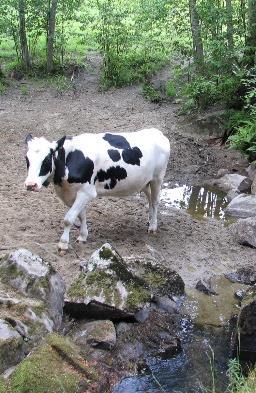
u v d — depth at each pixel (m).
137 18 17.12
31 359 4.96
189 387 5.37
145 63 17.78
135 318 6.07
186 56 15.70
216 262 7.71
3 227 7.88
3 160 10.94
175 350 5.91
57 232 7.93
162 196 10.20
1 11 16.69
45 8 16.80
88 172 7.18
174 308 6.55
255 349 5.90
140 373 5.53
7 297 5.66
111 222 8.53
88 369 5.16
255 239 8.20
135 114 14.72
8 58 18.33
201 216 9.37
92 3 18.67
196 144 12.70
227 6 13.81
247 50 13.43
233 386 5.18
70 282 6.57
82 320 5.98
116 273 6.17
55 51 18.14
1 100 15.34
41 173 6.83
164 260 7.55
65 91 16.34
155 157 7.88
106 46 17.44
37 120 13.74
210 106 14.04
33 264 6.05
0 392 4.63
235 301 6.84
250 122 11.88
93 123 13.77
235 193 10.30
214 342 6.08
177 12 15.31
